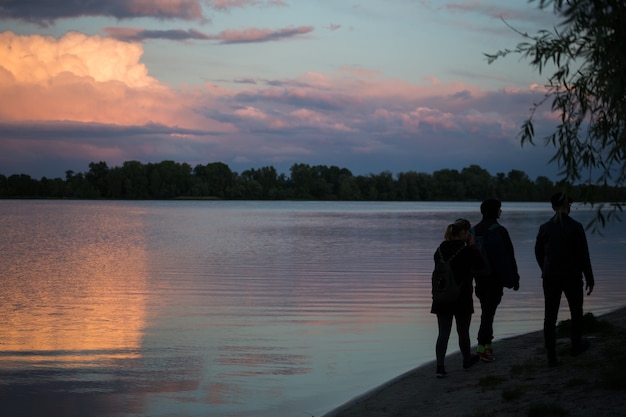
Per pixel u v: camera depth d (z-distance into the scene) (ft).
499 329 40.27
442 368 26.96
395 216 294.05
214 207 490.90
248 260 88.12
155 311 47.85
